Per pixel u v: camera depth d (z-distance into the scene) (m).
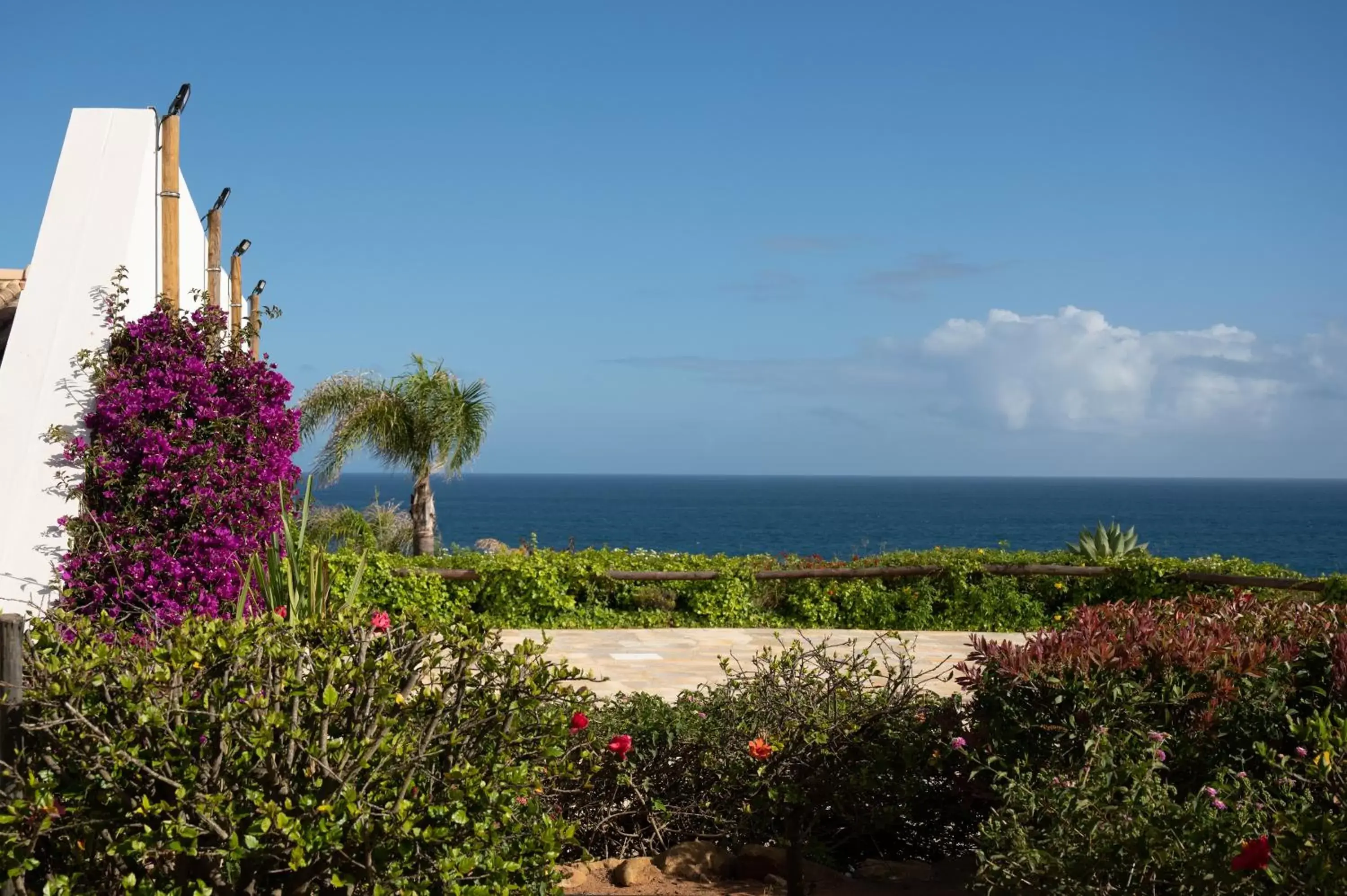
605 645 11.28
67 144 7.81
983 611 13.20
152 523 7.30
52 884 2.83
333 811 2.92
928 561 13.78
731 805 4.52
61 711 3.02
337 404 17.77
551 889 3.38
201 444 7.50
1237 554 68.12
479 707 3.22
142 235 7.86
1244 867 2.66
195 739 2.95
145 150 7.87
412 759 3.09
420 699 3.25
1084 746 3.73
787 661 4.81
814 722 4.44
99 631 3.57
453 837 3.09
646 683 8.98
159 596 7.09
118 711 3.03
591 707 4.49
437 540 19.52
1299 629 4.39
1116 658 3.99
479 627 3.37
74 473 7.15
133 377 7.45
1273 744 3.81
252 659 3.12
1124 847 3.02
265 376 8.03
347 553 12.07
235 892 3.01
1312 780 3.33
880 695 4.67
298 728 3.00
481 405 18.08
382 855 3.00
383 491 196.62
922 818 4.57
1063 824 3.23
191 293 9.05
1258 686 3.92
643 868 4.13
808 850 4.37
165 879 3.05
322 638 3.28
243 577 6.07
